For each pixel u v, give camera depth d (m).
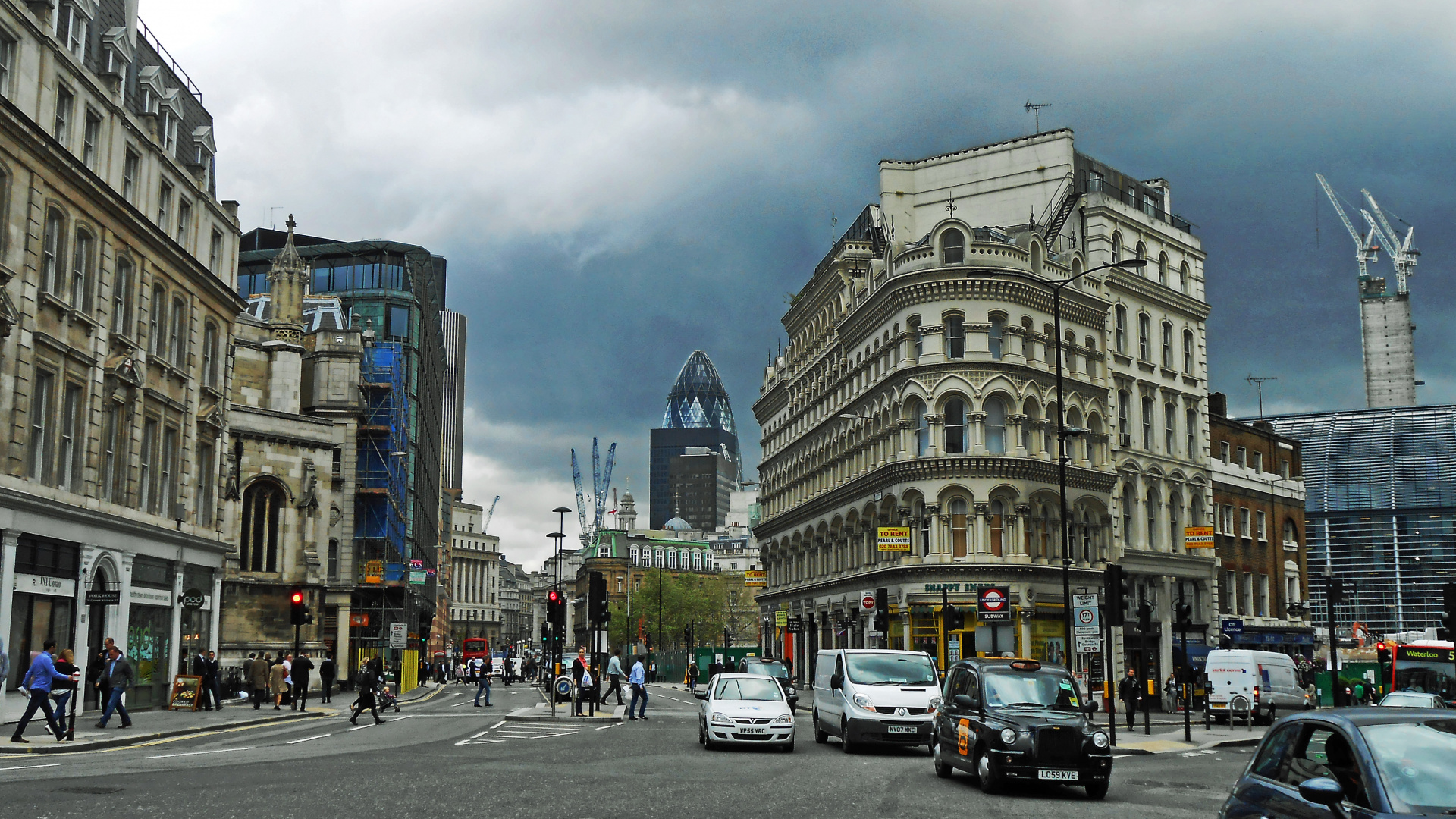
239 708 40.09
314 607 58.81
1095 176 63.88
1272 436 71.88
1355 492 146.75
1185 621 43.00
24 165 29.53
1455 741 8.41
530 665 106.44
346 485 65.50
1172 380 63.69
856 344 62.28
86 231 33.19
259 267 97.94
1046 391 54.59
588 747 25.30
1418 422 150.62
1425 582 139.75
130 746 24.72
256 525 57.81
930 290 53.56
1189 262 66.38
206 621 42.78
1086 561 55.56
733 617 156.75
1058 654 52.47
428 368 107.31
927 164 65.31
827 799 16.31
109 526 34.25
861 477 58.38
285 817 12.98
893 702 26.03
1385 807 7.84
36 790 15.23
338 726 32.81
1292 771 9.08
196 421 41.19
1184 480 62.72
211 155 43.94
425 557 105.00
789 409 77.38
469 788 16.28
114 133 34.69
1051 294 55.19
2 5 28.48
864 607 47.03
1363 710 9.12
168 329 38.66
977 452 52.06
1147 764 25.36
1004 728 18.03
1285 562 71.00
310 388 66.00
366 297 89.38
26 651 30.14
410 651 73.75
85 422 33.03
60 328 31.64
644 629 140.25
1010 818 14.84
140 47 39.09
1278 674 42.25
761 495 85.25
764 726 25.55
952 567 51.19
